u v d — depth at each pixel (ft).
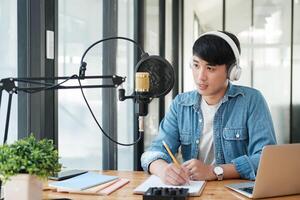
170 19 12.35
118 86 4.15
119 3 8.98
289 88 13.30
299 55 13.24
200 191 4.23
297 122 13.46
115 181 4.75
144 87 4.07
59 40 6.54
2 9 5.32
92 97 7.88
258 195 4.00
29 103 5.66
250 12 13.24
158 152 5.53
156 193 3.86
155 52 10.90
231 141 5.65
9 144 3.48
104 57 8.39
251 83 13.26
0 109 5.15
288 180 4.08
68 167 7.06
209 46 5.32
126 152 9.34
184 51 12.84
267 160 3.92
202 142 5.80
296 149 4.02
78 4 7.29
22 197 3.36
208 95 5.65
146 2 10.16
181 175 4.58
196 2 13.26
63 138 6.85
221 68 5.43
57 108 6.33
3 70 5.36
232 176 4.98
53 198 3.99
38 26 5.71
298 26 13.17
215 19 13.32
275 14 13.17
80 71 4.17
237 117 5.67
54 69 6.09
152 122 10.18
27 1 5.66
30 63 5.69
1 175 3.32
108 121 8.48
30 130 5.67
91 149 7.88
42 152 3.43
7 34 5.41
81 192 4.22
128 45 9.34
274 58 13.25
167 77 4.09
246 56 13.26
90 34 7.81
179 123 5.95
